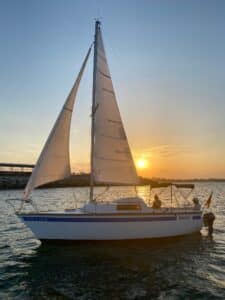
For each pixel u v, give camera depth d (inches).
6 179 3284.9
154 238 617.0
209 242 645.9
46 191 3122.5
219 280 425.7
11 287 395.2
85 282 412.2
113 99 688.4
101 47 671.1
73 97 648.4
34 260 508.1
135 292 379.9
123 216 593.3
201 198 2148.1
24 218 585.9
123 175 676.1
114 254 544.7
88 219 581.3
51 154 610.9
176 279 426.9
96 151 640.4
